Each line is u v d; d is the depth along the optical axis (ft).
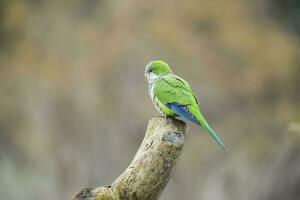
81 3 74.28
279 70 72.02
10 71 69.10
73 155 58.23
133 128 59.67
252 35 72.69
